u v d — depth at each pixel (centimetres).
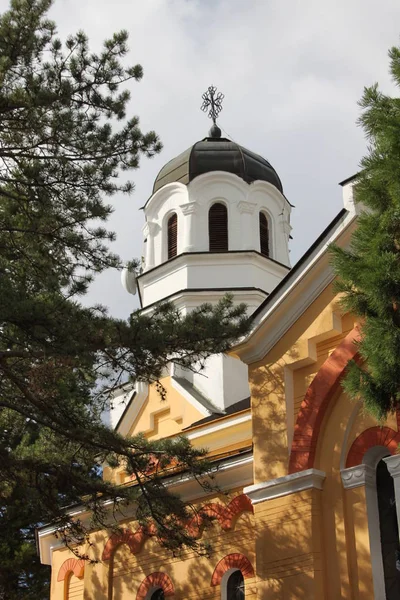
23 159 1955
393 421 1602
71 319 1664
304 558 1598
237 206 3228
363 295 1223
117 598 2073
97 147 1942
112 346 1689
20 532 3531
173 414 2752
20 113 1916
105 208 1912
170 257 3238
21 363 1806
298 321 1786
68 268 1930
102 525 1894
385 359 1152
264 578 1645
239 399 2809
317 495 1644
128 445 1814
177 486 1988
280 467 1705
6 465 1794
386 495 1603
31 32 1931
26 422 2003
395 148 1227
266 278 3145
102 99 1962
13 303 1620
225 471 1908
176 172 3353
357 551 1566
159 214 3309
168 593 1958
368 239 1220
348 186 1775
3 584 3262
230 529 1877
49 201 1895
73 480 1817
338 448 1656
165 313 1775
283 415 1742
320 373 1709
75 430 1762
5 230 1923
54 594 2380
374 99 1264
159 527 1792
